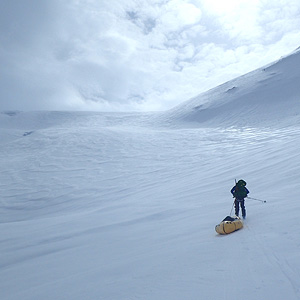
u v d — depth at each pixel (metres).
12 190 30.38
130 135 55.53
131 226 10.56
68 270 6.62
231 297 3.42
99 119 134.12
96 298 4.38
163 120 95.00
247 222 6.81
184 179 22.50
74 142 52.38
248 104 81.38
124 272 5.35
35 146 54.62
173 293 3.90
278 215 6.73
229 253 4.96
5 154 52.12
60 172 35.78
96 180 30.80
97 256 7.34
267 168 16.28
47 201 26.08
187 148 42.22
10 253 9.92
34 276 6.77
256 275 3.85
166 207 13.03
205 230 7.36
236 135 48.81
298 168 13.44
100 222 12.56
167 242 7.02
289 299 3.13
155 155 39.66
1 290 6.26
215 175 19.66
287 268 3.85
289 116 63.31
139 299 3.96
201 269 4.52
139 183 26.64
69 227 12.72
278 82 88.81
